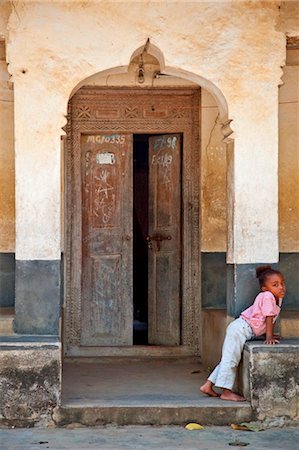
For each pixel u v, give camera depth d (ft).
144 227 39.58
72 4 22.57
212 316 27.76
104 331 30.60
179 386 24.72
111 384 25.04
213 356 27.53
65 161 30.09
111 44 22.65
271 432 21.09
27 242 22.56
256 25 23.07
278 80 23.17
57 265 22.58
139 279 40.06
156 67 29.55
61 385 23.08
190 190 30.32
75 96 30.12
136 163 40.09
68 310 30.19
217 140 29.53
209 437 20.51
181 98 30.35
